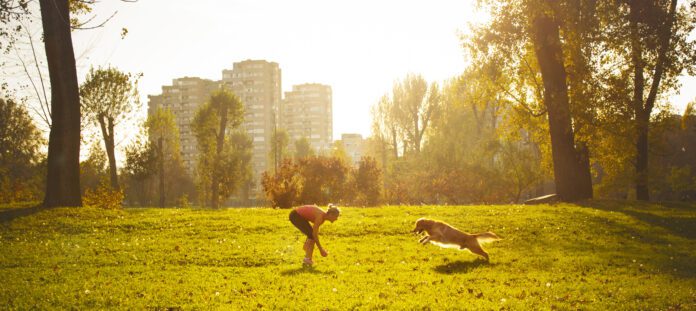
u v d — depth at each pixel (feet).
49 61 72.23
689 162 153.17
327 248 46.62
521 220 61.21
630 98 89.35
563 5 77.10
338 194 118.62
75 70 74.08
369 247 47.21
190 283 33.30
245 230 56.34
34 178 122.01
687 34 84.28
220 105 216.13
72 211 65.77
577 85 85.66
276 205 99.60
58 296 29.91
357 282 33.32
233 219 63.52
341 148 288.30
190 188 280.92
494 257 42.29
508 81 100.89
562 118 86.48
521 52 92.27
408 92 230.27
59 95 72.38
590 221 60.80
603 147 98.27
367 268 38.11
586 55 82.64
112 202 106.52
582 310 27.20
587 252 44.70
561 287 32.17
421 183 184.75
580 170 87.35
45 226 57.88
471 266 39.04
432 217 63.93
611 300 29.25
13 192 106.32
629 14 82.48
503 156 180.04
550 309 27.14
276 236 52.65
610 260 41.11
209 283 33.19
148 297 29.71
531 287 32.42
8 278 35.04
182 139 495.00
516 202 177.78
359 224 59.26
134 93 162.30
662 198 150.71
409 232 55.36
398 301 28.53
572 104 85.56
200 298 29.53
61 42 72.28
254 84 500.74
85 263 40.65
